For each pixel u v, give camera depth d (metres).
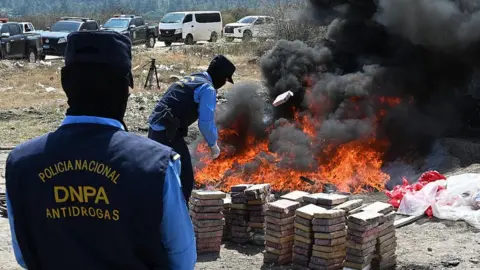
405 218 6.21
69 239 1.83
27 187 1.86
